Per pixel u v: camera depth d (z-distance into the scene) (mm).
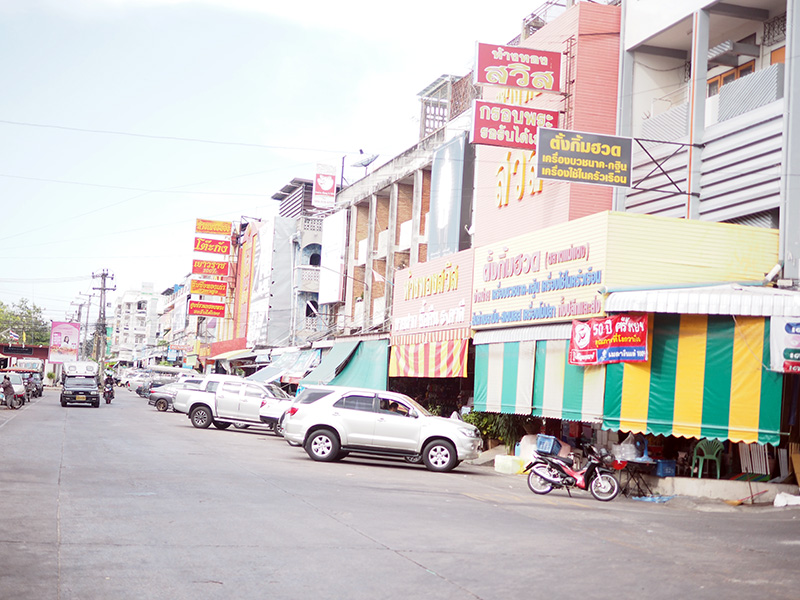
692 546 10609
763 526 12789
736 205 18500
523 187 25047
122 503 11719
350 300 43688
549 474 16516
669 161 20562
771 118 17562
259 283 58594
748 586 8203
